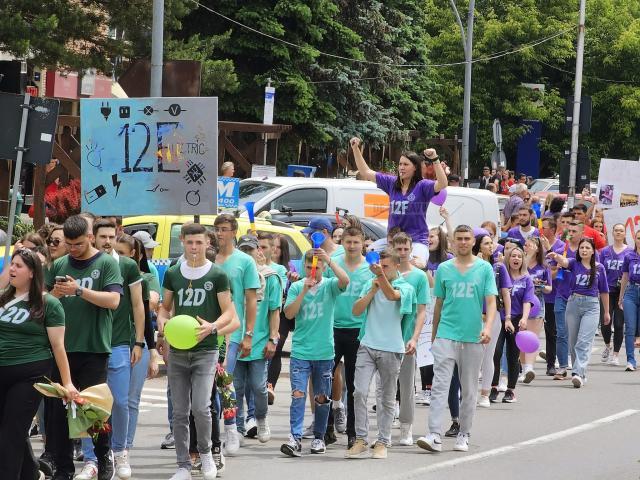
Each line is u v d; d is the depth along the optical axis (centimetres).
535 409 3547
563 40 13588
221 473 2528
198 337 2339
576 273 4112
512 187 8700
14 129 3039
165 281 2447
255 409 2909
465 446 2877
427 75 11412
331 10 8931
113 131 3195
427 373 3584
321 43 9138
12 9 5891
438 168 3062
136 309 2464
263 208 5441
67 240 2339
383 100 10325
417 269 2827
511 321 3681
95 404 2184
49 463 2447
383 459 2742
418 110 11100
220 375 2531
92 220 2614
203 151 3177
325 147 9362
